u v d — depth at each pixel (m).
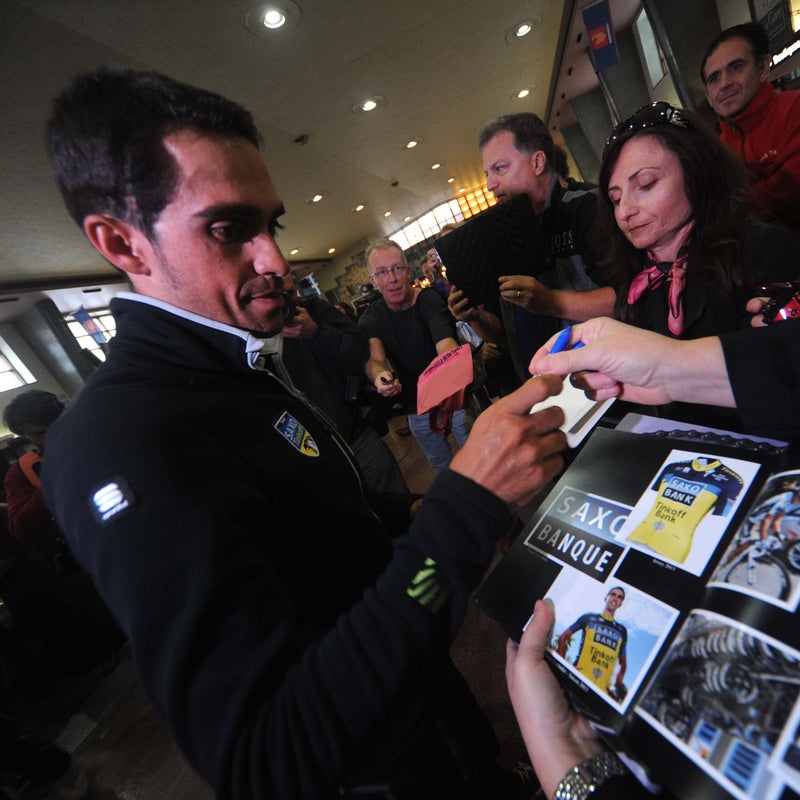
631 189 0.85
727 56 1.72
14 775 1.53
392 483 1.81
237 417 0.56
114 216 0.52
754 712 0.27
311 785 0.35
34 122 3.38
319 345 1.66
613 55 3.71
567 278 1.56
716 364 0.45
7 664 2.18
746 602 0.31
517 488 0.44
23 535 2.04
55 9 2.53
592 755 0.39
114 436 0.44
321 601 0.57
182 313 0.59
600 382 0.52
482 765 0.73
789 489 0.35
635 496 0.48
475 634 1.54
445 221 13.55
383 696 0.38
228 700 0.36
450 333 1.93
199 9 2.89
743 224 0.81
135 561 0.39
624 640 0.39
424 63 4.69
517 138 1.37
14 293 6.18
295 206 7.70
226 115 0.51
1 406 6.75
